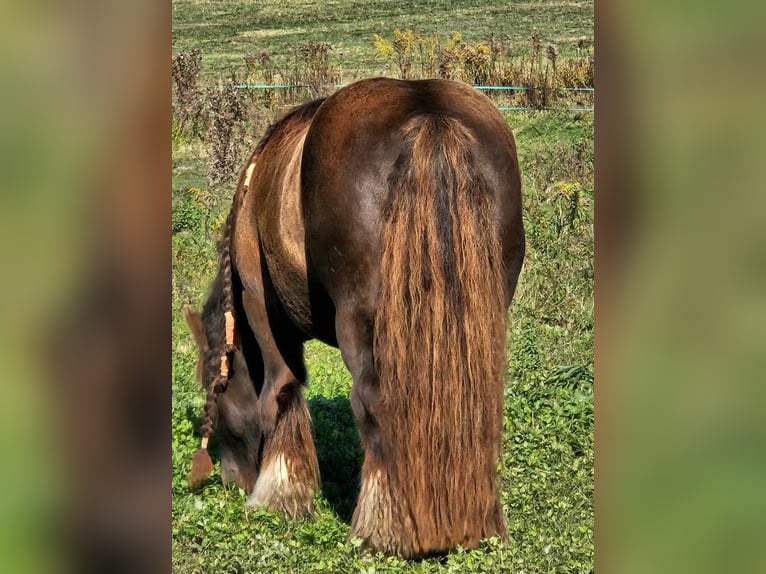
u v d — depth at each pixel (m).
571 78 10.59
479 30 13.42
